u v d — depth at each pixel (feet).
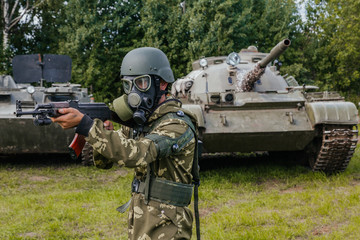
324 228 15.79
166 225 7.36
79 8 63.93
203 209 19.33
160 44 64.23
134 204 7.64
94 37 63.31
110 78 67.10
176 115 7.50
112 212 18.47
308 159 28.63
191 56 61.93
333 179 24.84
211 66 30.68
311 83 72.38
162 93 7.70
